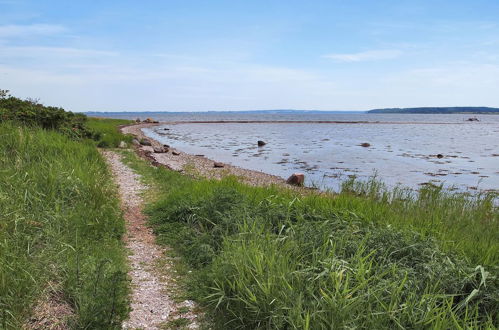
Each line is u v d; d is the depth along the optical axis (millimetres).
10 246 4609
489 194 10867
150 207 8836
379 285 3898
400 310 3510
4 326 3500
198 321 4191
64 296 4250
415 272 4344
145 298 4684
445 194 10219
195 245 6219
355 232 5547
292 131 61500
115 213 7520
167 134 49812
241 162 23000
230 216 6684
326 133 55594
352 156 26172
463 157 25516
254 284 4086
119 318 4086
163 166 16531
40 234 5238
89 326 3797
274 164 22219
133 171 13914
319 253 4715
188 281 5125
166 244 6684
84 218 6523
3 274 3900
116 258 5602
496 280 4258
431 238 5328
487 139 42875
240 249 4727
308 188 14180
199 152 28422
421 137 46531
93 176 8773
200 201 7820
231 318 4113
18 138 9945
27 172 7309
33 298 3914
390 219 6594
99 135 21812
